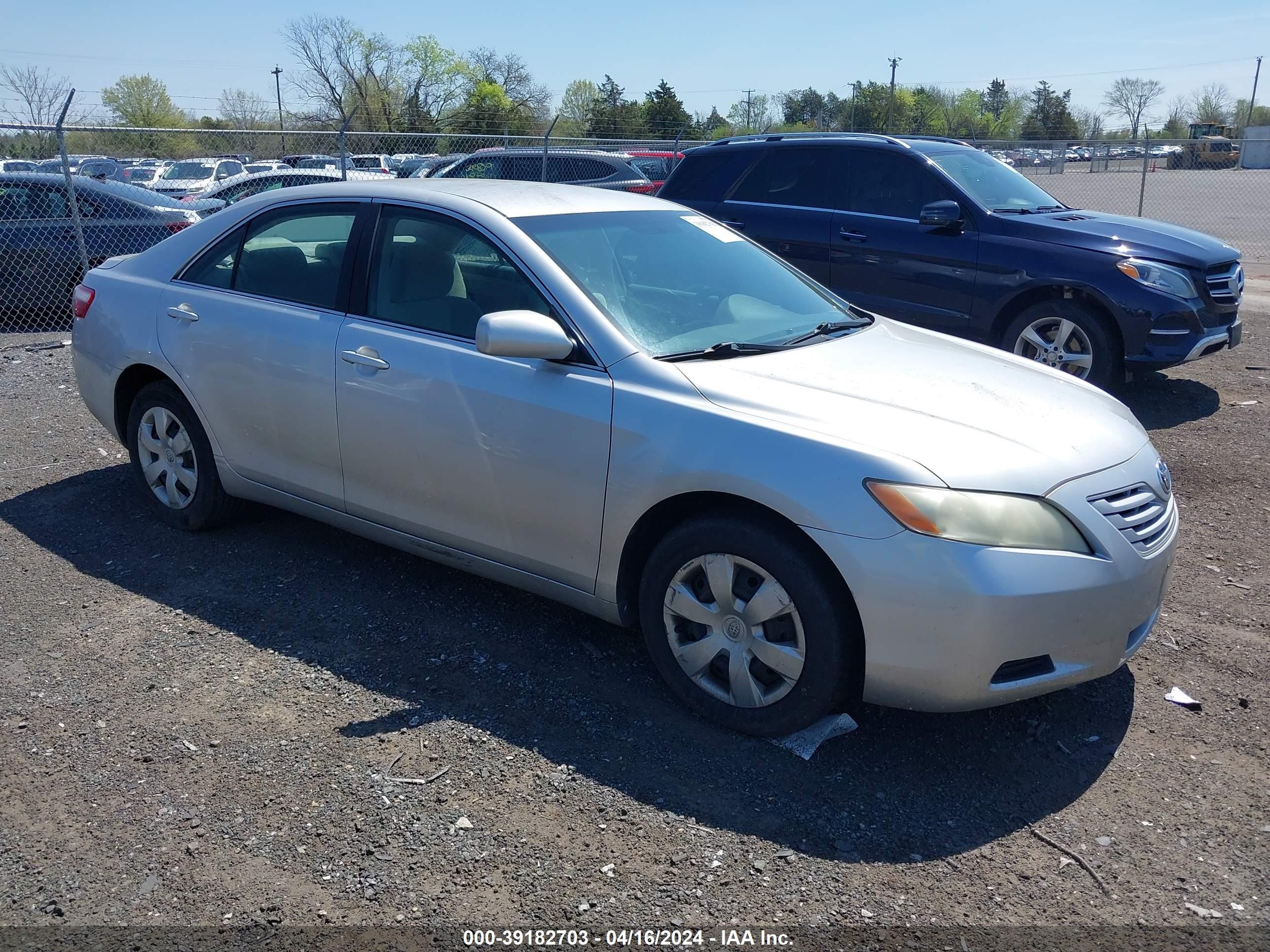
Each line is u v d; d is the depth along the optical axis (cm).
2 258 1052
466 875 264
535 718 336
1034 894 261
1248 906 257
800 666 309
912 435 308
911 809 294
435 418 373
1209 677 368
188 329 452
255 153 2238
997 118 8488
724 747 322
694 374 336
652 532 345
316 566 451
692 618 331
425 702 344
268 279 440
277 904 253
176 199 1355
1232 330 741
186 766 307
